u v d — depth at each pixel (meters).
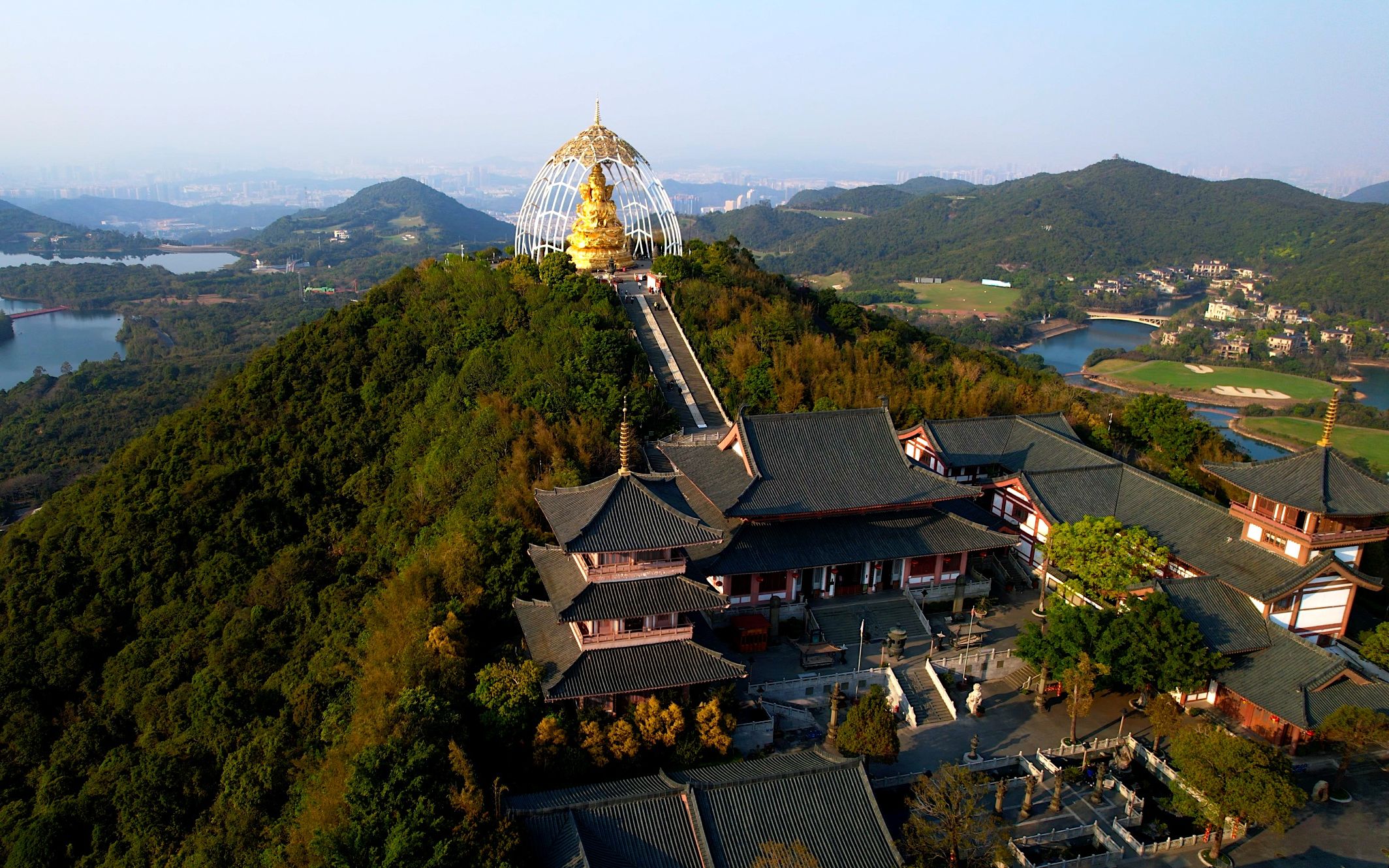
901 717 55.88
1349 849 46.66
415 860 37.28
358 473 87.19
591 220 122.88
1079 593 65.12
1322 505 57.28
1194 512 67.06
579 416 82.00
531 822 39.91
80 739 68.44
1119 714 57.03
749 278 125.88
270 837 50.16
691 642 52.03
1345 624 61.16
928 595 67.62
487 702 48.16
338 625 68.31
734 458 68.19
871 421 69.62
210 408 102.31
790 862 38.00
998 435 83.00
